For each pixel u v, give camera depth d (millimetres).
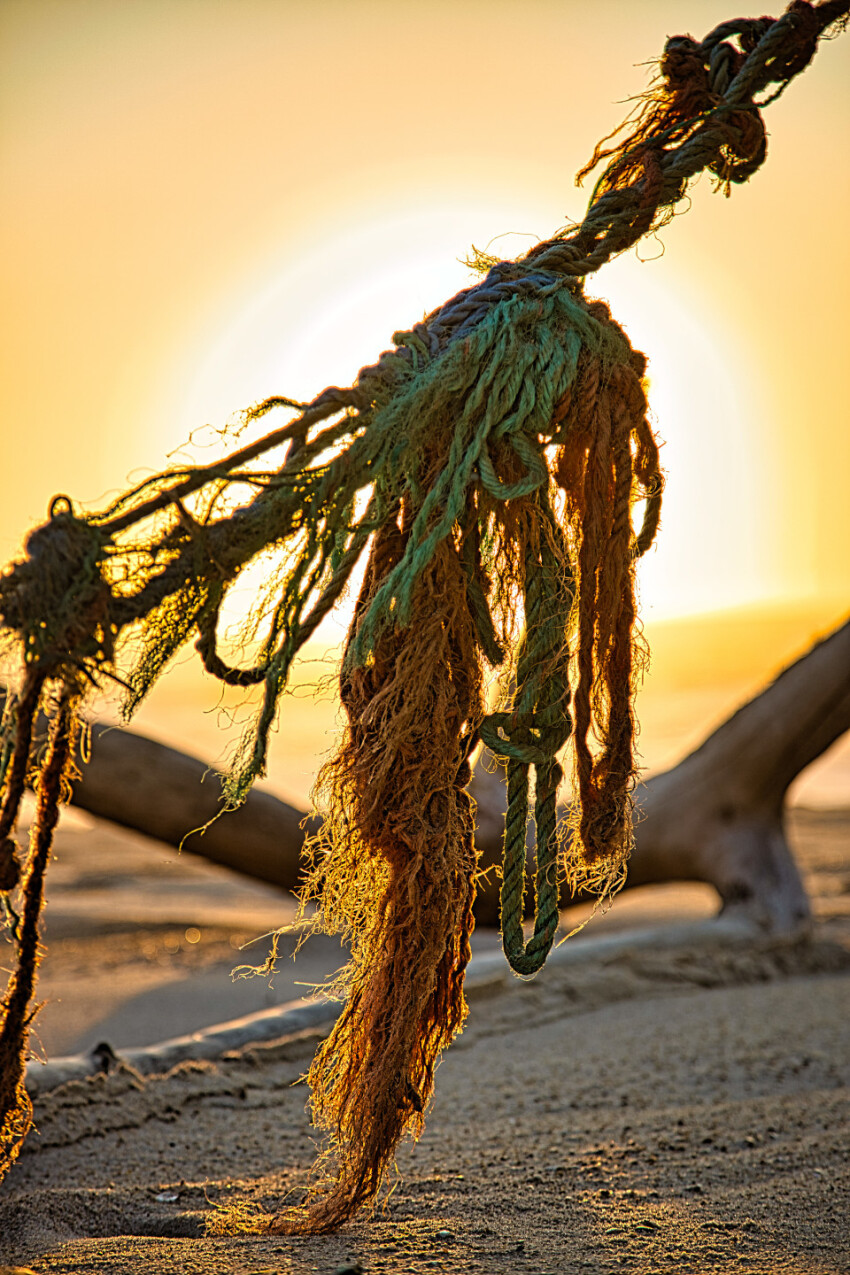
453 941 2619
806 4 2770
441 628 2506
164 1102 4113
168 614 2387
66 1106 3928
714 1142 3633
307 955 8703
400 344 2561
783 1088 4477
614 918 9703
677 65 2828
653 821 8516
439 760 2523
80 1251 2574
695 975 6758
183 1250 2549
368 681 2578
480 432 2477
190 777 7930
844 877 11602
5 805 2230
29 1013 2523
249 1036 5023
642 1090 4469
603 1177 3260
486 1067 4895
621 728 2639
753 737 8367
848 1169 3281
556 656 2600
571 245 2701
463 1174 3299
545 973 6371
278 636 2477
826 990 6535
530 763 2594
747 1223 2818
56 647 2188
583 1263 2508
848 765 23766
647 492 2705
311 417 2383
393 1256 2516
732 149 2865
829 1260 2555
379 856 2615
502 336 2492
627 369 2611
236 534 2346
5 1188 3291
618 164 2854
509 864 2625
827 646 8375
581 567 2561
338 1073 2703
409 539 2529
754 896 8039
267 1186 3268
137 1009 6684
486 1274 2404
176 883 13070
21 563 2209
